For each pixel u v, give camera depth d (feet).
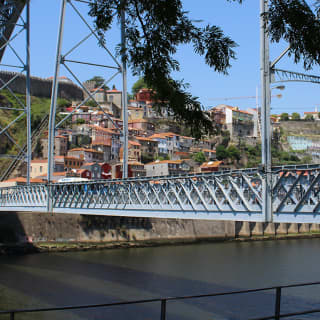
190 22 44.96
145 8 43.47
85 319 99.30
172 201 96.32
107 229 256.32
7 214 223.51
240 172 78.64
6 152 514.68
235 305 110.11
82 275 153.79
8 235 221.46
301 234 383.86
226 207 82.43
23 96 613.11
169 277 151.84
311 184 66.08
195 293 126.21
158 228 281.54
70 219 242.17
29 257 201.87
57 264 179.22
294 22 42.11
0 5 160.56
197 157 551.59
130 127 573.74
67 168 405.39
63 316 101.71
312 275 160.35
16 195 171.12
